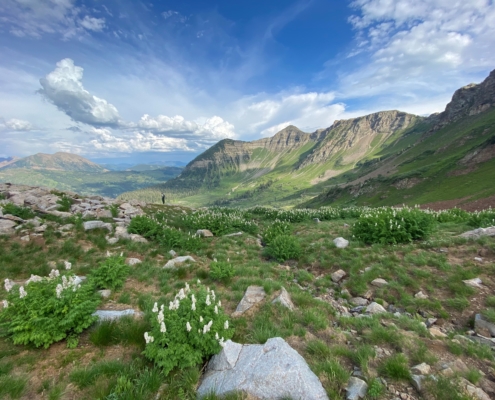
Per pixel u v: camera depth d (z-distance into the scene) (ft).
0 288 24.93
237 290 27.12
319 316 20.74
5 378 12.92
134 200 84.02
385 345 17.37
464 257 31.04
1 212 42.73
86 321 17.56
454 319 22.06
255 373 13.51
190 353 14.89
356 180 543.39
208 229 58.03
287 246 39.88
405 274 29.14
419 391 13.03
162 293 25.75
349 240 43.52
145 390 12.83
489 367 15.42
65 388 13.00
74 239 39.86
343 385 13.42
